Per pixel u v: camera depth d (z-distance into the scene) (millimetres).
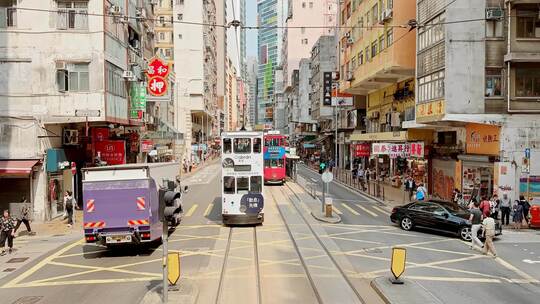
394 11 33250
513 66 24562
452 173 29656
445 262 15781
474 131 26859
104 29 24938
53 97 24531
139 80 34281
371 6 39562
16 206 24062
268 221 24453
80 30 24703
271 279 13641
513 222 23250
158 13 74375
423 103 28500
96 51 24750
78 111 24531
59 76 24594
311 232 21141
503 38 24891
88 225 16516
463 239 19609
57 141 25703
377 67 36938
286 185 43562
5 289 13125
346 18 51531
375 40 38031
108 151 28172
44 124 24438
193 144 78688
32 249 18250
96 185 16578
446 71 25109
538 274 14383
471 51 25016
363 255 16688
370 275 14023
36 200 24250
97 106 24750
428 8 27625
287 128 131625
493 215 22578
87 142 28234
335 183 45625
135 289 12875
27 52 24422
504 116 24609
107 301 11859
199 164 76562
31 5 24516
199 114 80562
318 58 73438
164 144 53594
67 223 23844
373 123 48906
